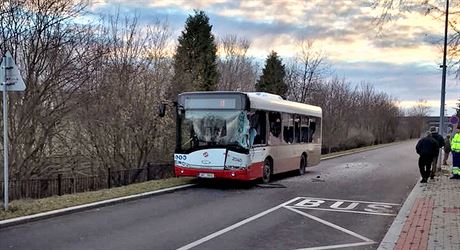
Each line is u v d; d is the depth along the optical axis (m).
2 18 16.02
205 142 15.77
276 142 18.14
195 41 33.47
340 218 10.99
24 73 16.75
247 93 15.72
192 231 9.15
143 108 22.00
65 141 19.95
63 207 10.77
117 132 21.55
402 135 104.00
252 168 15.83
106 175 18.36
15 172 16.84
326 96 50.88
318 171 24.31
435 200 13.52
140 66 22.56
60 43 17.44
